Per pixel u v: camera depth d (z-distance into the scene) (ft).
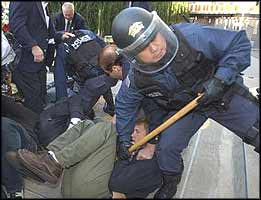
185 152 9.06
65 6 10.34
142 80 6.65
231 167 8.13
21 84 10.50
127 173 7.33
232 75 6.26
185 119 7.18
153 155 7.45
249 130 6.99
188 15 7.63
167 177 7.27
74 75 11.39
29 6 9.04
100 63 9.32
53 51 11.25
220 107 6.72
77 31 10.85
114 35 6.35
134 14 6.22
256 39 7.19
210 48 6.33
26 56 10.18
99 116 12.03
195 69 6.31
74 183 7.75
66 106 9.70
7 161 7.29
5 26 9.55
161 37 6.22
